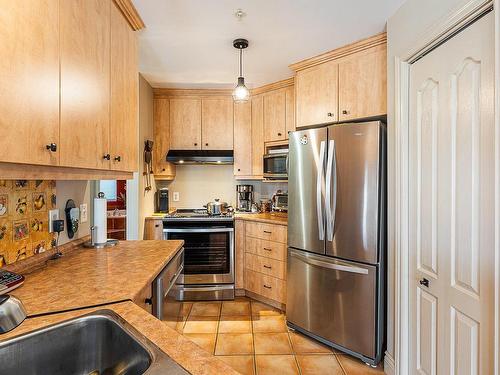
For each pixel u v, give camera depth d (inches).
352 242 87.5
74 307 39.8
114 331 35.7
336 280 90.7
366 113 93.4
